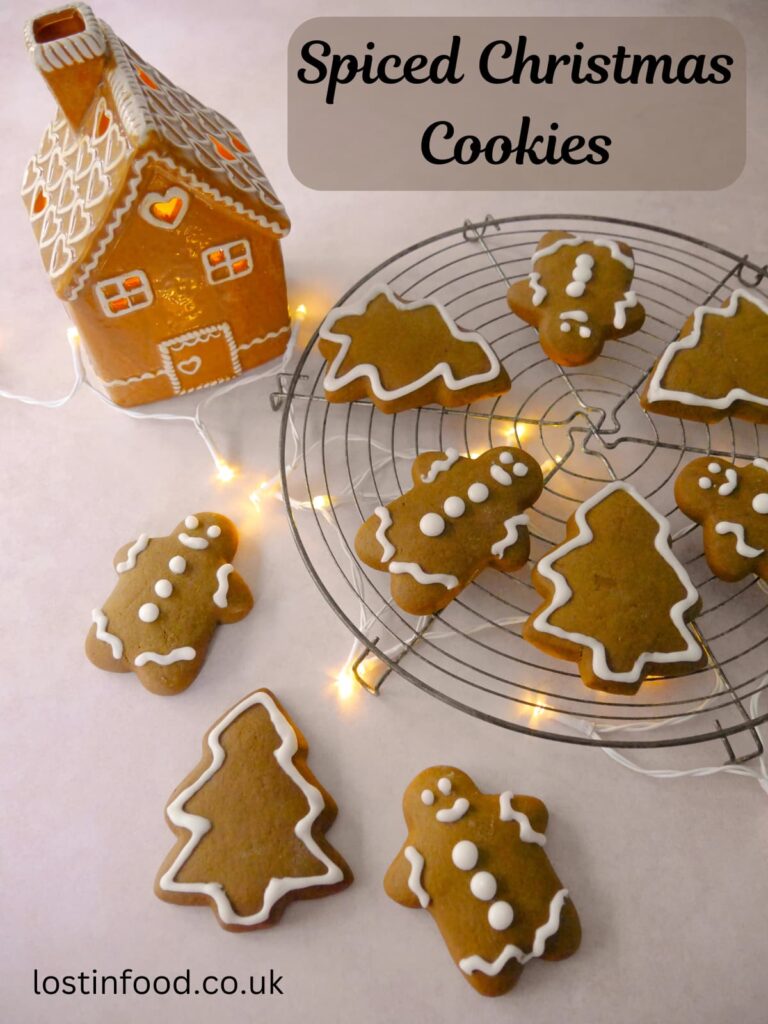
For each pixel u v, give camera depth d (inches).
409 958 12.4
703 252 16.6
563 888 12.4
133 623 13.7
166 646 13.6
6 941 12.6
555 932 12.0
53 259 12.7
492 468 13.4
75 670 14.0
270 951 12.5
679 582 12.7
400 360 14.2
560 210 17.1
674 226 16.9
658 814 13.0
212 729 13.3
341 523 14.8
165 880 12.5
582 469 14.9
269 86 18.3
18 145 17.9
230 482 15.2
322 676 13.9
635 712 13.5
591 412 14.8
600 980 12.3
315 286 16.5
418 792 12.8
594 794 13.1
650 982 12.2
